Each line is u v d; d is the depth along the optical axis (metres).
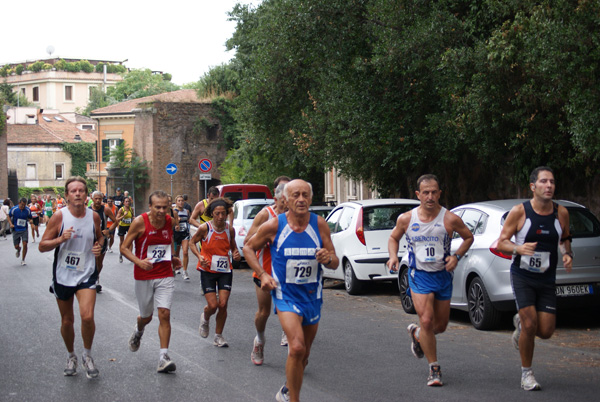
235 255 8.88
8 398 6.50
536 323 6.59
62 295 7.21
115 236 34.25
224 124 49.12
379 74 15.19
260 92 20.30
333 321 10.73
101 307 12.18
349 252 13.43
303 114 19.20
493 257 9.34
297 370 5.49
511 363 7.73
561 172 13.79
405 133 15.42
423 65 14.09
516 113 11.98
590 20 10.05
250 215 19.52
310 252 5.75
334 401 6.28
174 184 48.28
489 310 9.45
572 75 10.27
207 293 8.72
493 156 13.73
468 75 12.65
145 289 7.61
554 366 7.55
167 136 48.12
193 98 49.38
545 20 10.63
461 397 6.35
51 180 78.12
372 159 16.81
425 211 6.96
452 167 17.94
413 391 6.59
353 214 13.65
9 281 16.31
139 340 8.05
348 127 16.45
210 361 7.98
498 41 11.51
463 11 14.46
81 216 7.18
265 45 19.45
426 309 6.85
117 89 97.12
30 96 125.94
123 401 6.38
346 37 15.82
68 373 7.36
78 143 79.62
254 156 31.02
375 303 12.55
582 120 9.99
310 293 5.82
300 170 31.08
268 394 6.57
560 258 9.18
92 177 52.84
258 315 7.72
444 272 6.98
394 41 14.27
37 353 8.47
